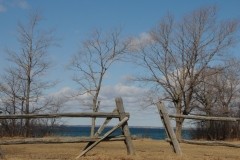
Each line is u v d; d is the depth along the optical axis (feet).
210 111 101.86
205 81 103.50
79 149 41.29
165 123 34.24
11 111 98.99
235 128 86.74
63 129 93.86
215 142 34.14
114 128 31.53
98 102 89.25
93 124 58.54
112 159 30.37
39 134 89.40
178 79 101.81
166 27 103.45
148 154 33.81
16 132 85.92
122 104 31.91
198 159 31.53
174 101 103.96
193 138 95.81
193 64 101.55
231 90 109.91
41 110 99.76
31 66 101.30
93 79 100.12
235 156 34.71
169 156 32.35
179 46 102.37
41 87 198.59
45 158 30.76
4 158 29.63
